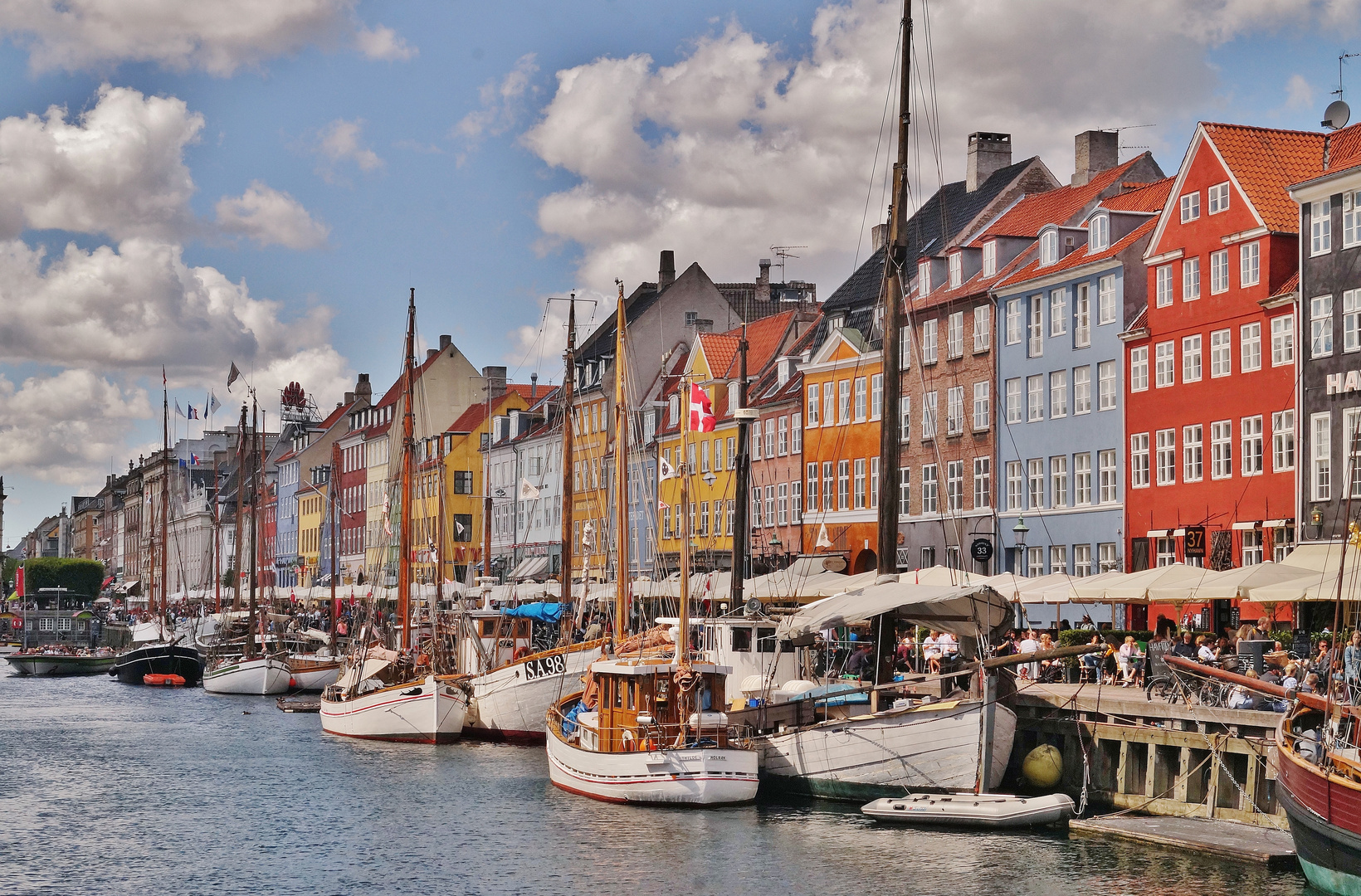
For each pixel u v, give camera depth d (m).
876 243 94.19
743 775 40.50
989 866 32.78
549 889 32.97
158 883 34.88
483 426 139.88
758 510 92.75
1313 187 54.66
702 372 99.44
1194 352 62.03
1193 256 62.22
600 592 73.88
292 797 47.25
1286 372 57.03
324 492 171.88
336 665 95.88
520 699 59.12
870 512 82.19
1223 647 44.72
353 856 37.31
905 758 38.56
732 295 117.50
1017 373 72.94
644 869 34.16
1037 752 39.28
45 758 59.22
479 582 86.44
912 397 80.50
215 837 40.38
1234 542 58.47
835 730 39.75
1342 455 53.12
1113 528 66.19
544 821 40.09
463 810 43.28
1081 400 68.81
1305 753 30.05
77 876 35.66
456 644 68.44
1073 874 31.78
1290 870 31.44
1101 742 38.34
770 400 91.62
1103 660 46.69
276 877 35.22
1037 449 71.50
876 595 41.12
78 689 103.44
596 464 112.81
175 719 77.31
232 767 55.34
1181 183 62.91
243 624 115.56
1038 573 71.00
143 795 48.50
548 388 150.75
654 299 115.50
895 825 37.44
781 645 46.81
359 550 163.12
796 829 37.41
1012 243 76.31
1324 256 54.34
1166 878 31.14
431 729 60.16
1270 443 57.72
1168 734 36.34
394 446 149.25
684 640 41.88
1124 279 66.31
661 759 40.75
